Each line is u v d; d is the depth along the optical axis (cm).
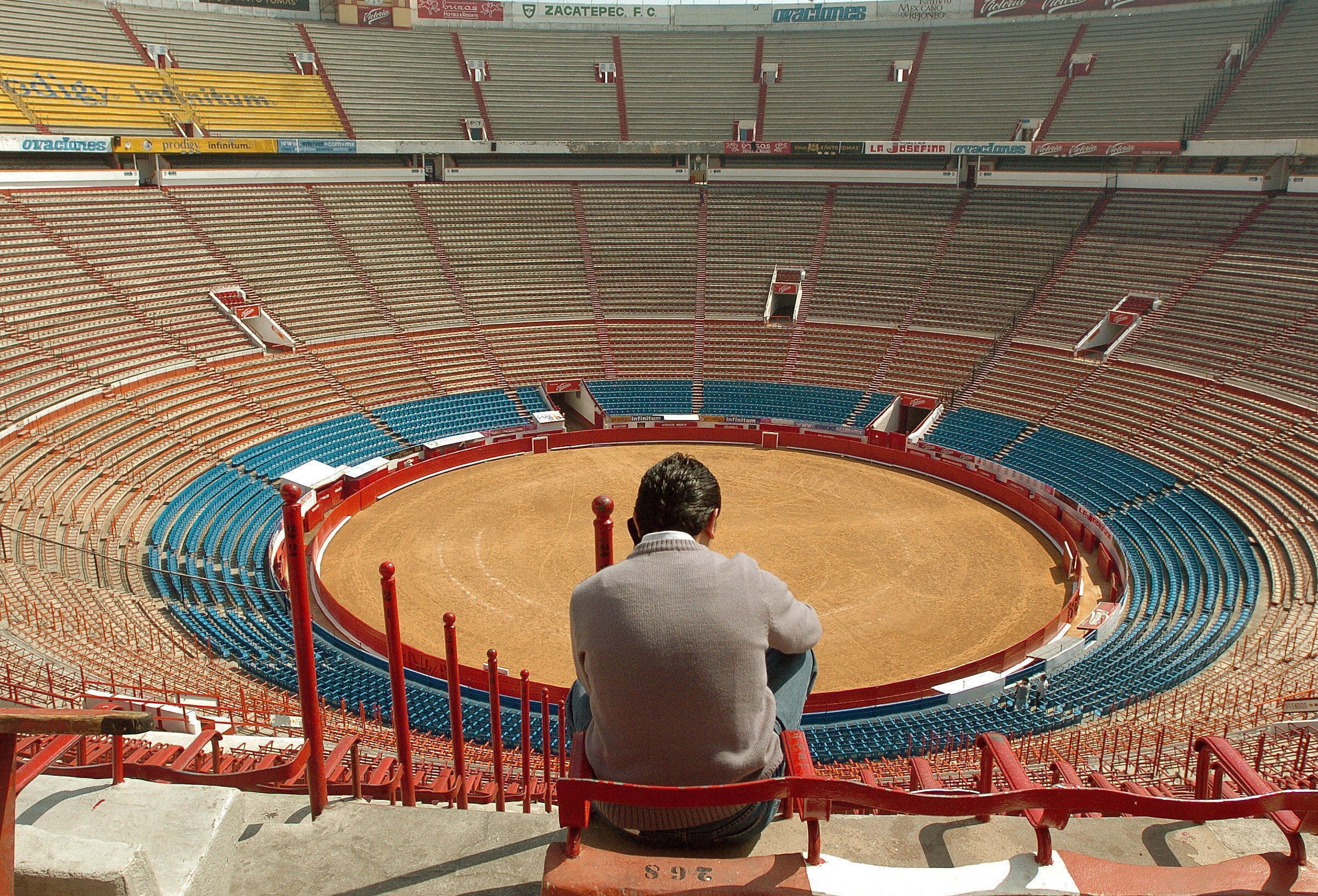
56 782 537
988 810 410
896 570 3825
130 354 4581
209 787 515
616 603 393
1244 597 3231
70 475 3722
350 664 2906
